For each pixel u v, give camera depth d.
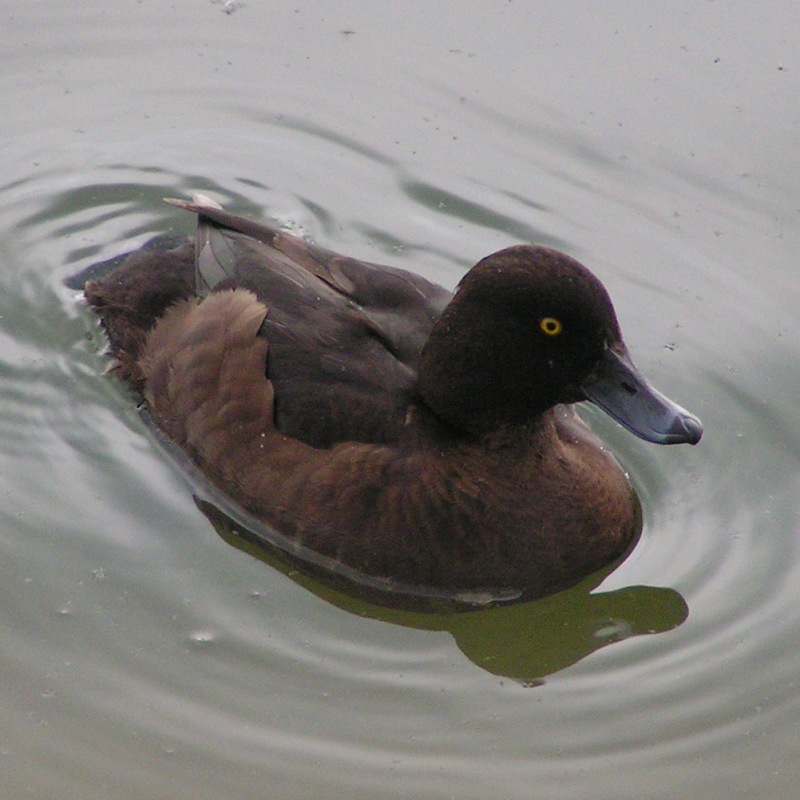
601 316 9.18
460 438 9.66
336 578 9.69
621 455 10.96
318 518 9.55
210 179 13.72
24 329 11.91
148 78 14.88
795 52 14.51
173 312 10.76
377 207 13.43
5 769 8.05
